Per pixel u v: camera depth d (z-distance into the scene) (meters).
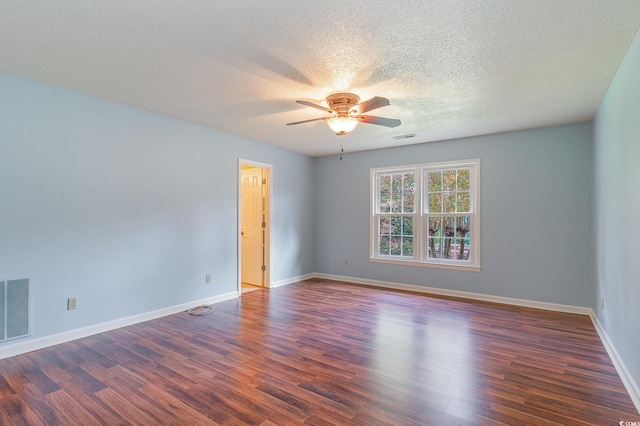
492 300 4.57
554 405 2.08
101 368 2.55
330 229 6.14
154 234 3.77
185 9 1.86
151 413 1.99
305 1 1.78
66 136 3.07
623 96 2.44
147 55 2.40
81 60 2.48
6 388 2.26
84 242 3.20
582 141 4.01
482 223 4.64
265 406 2.06
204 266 4.32
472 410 2.02
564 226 4.12
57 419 1.93
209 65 2.55
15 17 1.93
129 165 3.54
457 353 2.84
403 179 5.41
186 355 2.80
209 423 1.90
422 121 3.97
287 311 4.07
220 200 4.52
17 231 2.79
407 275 5.29
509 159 4.46
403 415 1.97
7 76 2.73
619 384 2.33
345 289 5.28
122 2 1.79
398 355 2.80
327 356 2.78
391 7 1.83
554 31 2.06
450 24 1.99
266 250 5.42
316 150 5.74
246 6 1.83
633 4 1.79
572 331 3.38
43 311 2.93
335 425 1.88
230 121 4.04
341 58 2.43
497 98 3.20
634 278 2.21
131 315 3.56
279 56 2.40
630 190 2.30
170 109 3.61
